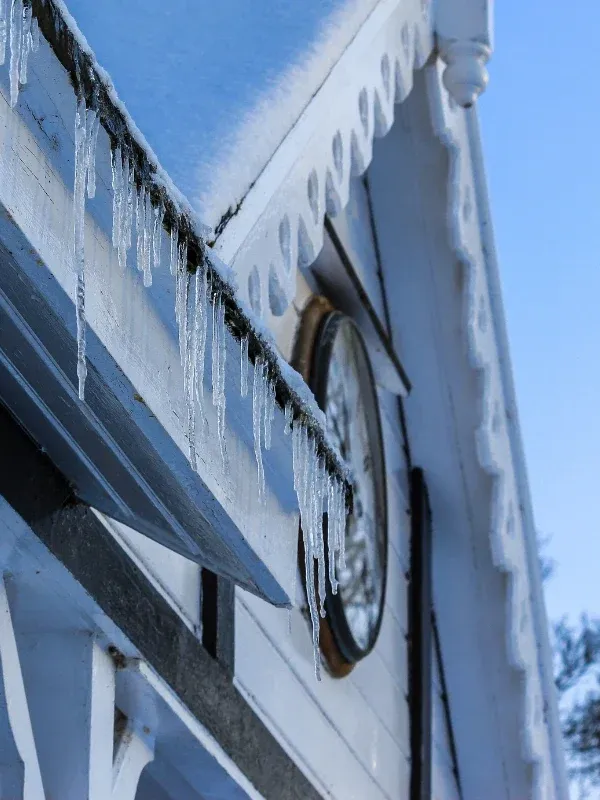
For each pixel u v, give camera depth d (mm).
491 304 6738
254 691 4832
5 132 2477
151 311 2834
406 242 6570
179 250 2756
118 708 3891
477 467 6848
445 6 5789
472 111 6340
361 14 4613
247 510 3111
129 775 3805
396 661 6531
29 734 3334
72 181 2639
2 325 2861
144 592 3816
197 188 3346
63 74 2516
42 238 2557
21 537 3301
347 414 5883
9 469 3234
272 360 3004
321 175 4129
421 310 6637
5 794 3295
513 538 6910
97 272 2686
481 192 6566
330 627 5480
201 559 3404
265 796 4484
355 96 4492
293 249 3898
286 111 3832
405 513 6863
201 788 4289
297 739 5180
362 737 5926
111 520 3812
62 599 3525
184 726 3951
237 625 4789
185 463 2902
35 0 2424
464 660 7047
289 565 3309
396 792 6242
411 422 6883
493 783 7074
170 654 3922
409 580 6797
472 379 6688
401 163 6438
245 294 3654
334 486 3373
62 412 3064
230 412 3062
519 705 6992
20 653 3635
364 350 6078
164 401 2852
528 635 7051
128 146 2605
